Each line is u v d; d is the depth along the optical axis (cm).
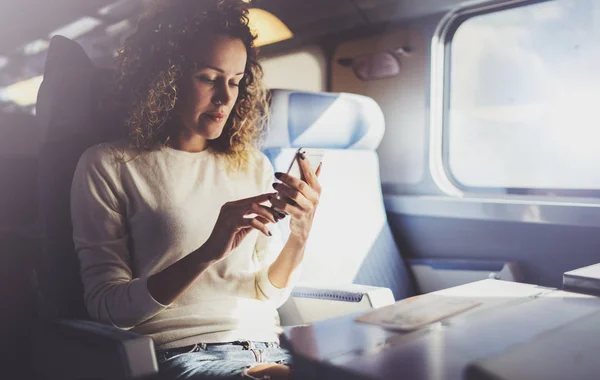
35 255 253
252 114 163
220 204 148
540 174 234
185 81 143
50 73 154
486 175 251
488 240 238
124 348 100
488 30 245
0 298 249
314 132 216
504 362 72
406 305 111
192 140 151
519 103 238
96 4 367
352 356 79
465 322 96
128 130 155
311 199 125
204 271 135
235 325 140
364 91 293
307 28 309
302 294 175
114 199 138
